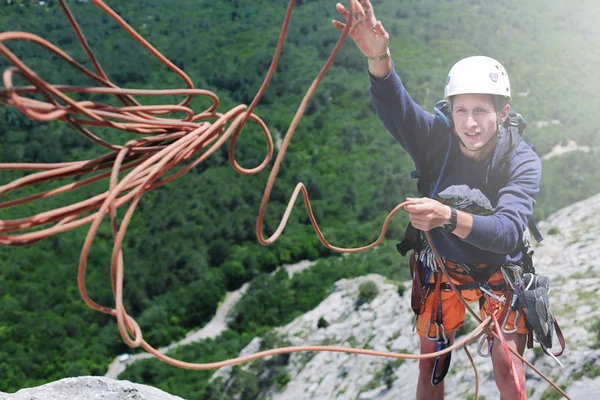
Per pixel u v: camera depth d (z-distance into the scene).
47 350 66.06
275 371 43.03
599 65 113.06
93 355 66.38
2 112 94.69
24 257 74.31
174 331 69.75
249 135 97.38
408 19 130.88
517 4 134.25
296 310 67.69
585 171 75.00
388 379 34.72
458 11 133.00
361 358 37.66
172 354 64.38
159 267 74.62
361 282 46.44
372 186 87.62
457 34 123.56
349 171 90.56
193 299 72.06
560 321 26.50
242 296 72.00
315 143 97.38
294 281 70.88
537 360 24.28
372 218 81.38
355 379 36.50
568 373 23.36
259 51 124.06
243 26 136.12
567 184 72.94
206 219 81.88
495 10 130.62
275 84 112.56
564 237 34.94
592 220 35.72
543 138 84.06
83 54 119.56
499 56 116.62
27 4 135.88
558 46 120.81
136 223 82.25
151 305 71.69
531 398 23.20
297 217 83.06
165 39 132.00
